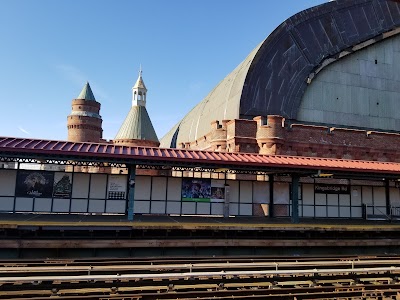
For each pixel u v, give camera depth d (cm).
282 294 1007
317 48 3500
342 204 2348
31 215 1881
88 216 1914
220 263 1330
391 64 3775
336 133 3050
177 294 952
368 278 1220
